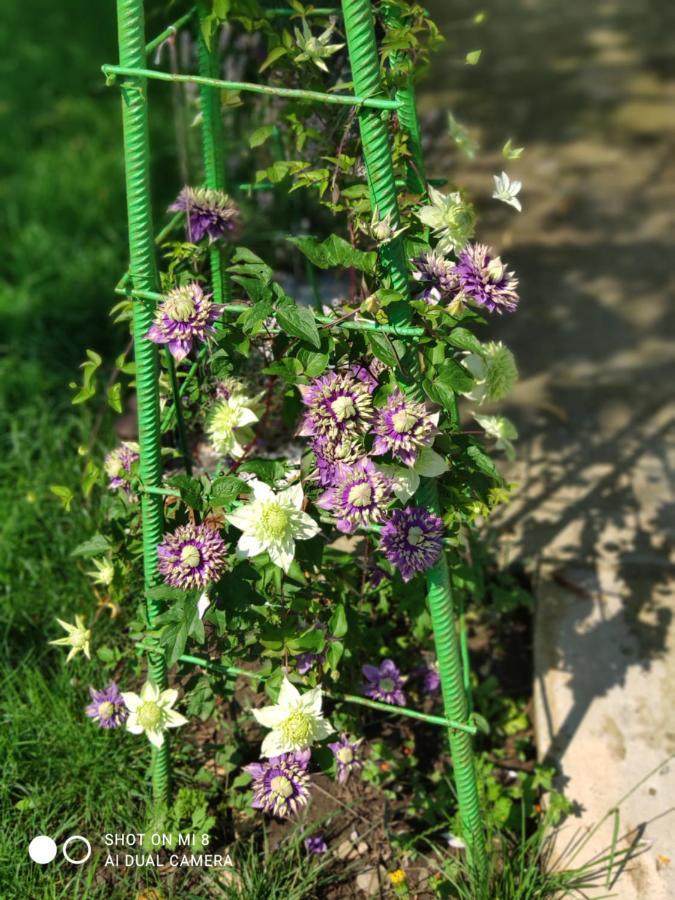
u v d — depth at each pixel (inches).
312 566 80.0
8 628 107.2
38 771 96.2
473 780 85.9
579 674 105.7
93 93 215.5
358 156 82.6
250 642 82.1
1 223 176.6
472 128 205.9
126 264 164.9
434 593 77.5
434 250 75.2
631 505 124.0
